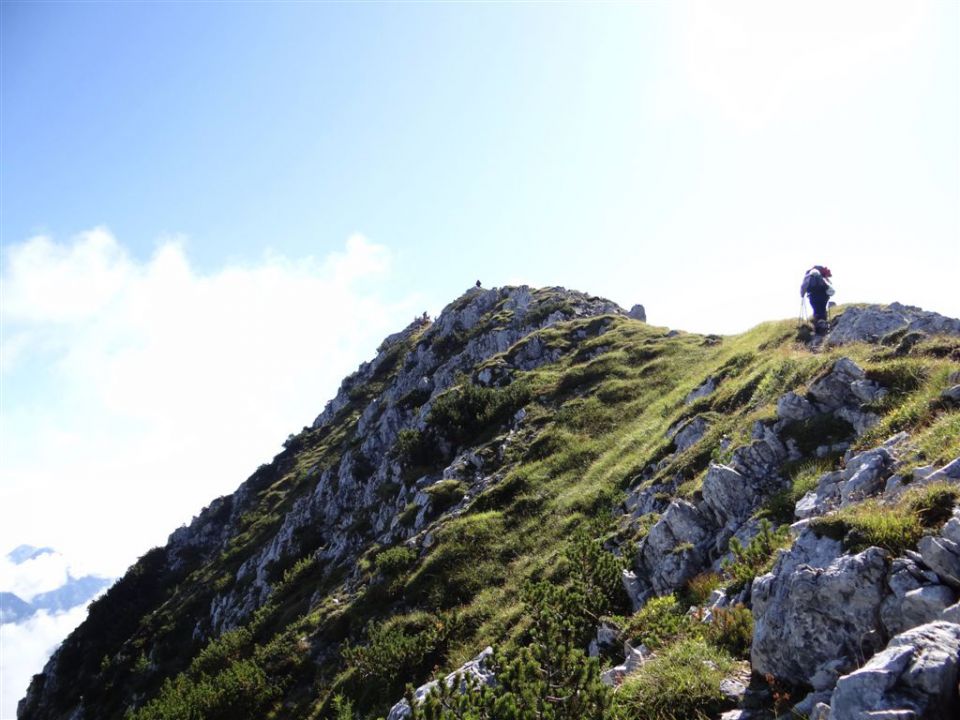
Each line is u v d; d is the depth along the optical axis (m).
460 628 23.08
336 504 51.75
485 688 10.65
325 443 79.19
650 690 9.56
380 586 29.77
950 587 7.66
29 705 61.41
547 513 29.64
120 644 58.75
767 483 16.42
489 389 48.75
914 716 5.86
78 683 55.75
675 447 25.77
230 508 78.00
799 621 8.66
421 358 72.19
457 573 27.36
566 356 54.25
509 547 27.97
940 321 19.52
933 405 13.73
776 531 13.43
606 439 35.72
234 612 47.06
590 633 15.58
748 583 11.91
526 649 10.84
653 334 52.53
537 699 9.50
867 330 23.52
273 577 46.34
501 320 68.19
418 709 11.98
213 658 35.56
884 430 14.34
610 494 27.41
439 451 45.59
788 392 20.31
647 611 13.99
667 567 16.06
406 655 22.53
